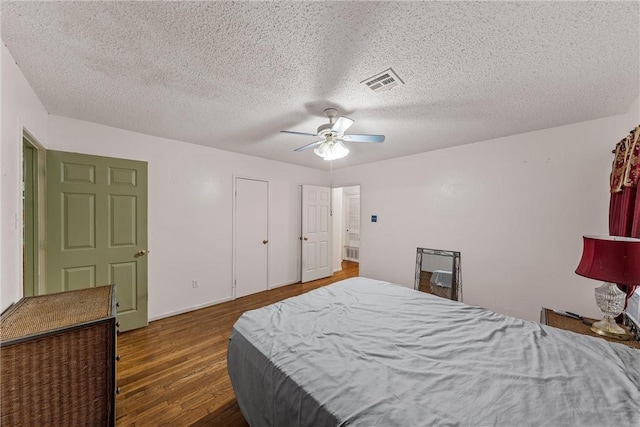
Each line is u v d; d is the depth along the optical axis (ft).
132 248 8.80
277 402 3.70
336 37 4.17
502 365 3.84
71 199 7.66
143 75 5.41
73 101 6.69
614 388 3.30
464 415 2.89
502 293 9.46
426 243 11.68
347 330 4.98
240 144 10.80
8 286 4.52
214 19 3.81
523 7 3.51
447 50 4.46
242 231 12.64
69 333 3.76
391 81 5.52
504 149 9.39
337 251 19.01
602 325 5.40
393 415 2.90
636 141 5.49
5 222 4.43
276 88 5.89
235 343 5.04
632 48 4.31
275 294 13.08
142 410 5.33
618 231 6.51
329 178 17.11
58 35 4.17
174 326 9.27
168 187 10.07
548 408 2.99
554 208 8.37
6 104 4.51
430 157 11.52
